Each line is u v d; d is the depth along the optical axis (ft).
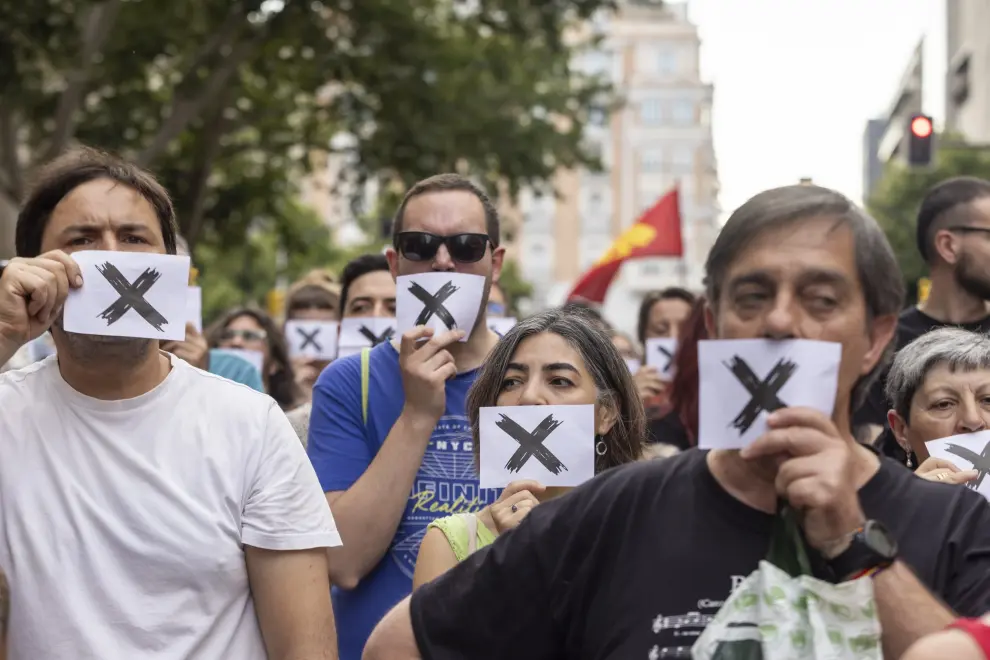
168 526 10.14
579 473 12.42
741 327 7.20
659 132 270.87
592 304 40.63
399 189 74.54
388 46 64.23
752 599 7.12
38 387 10.55
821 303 7.13
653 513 7.55
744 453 6.96
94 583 10.03
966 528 7.32
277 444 10.66
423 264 14.53
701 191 272.10
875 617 6.91
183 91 62.59
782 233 7.11
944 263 18.72
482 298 14.24
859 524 6.97
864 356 7.33
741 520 7.30
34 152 71.82
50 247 10.71
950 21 211.20
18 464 10.25
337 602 13.76
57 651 9.98
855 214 7.20
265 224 83.05
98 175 10.78
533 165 70.79
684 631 7.23
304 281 27.12
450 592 8.13
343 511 13.25
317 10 62.85
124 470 10.24
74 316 10.18
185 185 71.82
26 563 10.11
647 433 13.78
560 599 7.82
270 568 10.43
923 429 13.08
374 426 14.05
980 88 184.03
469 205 14.64
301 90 69.26
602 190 270.26
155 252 10.80
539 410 12.48
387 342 14.46
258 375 22.26
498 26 64.75
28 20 55.88
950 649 6.30
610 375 12.86
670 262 256.73
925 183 124.57
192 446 10.40
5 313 10.00
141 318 10.24
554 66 75.10
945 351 12.96
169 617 10.07
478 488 13.79
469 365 14.37
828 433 6.89
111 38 63.72
